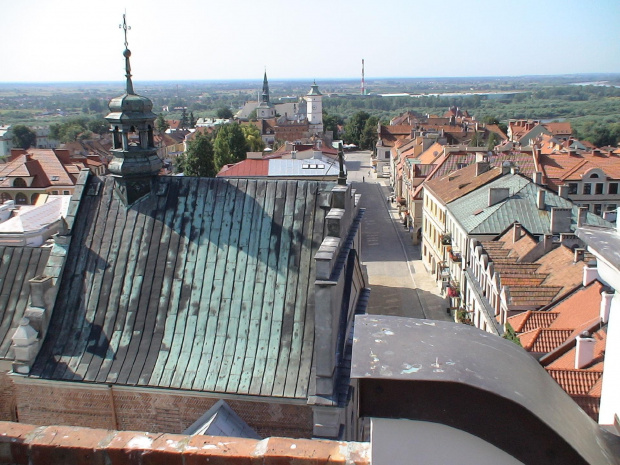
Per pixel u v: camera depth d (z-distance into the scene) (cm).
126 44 2045
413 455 534
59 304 1833
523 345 2939
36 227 3175
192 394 1652
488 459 518
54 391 1728
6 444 677
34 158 9356
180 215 1942
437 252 6456
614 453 494
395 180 11525
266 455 625
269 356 1681
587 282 3350
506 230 4872
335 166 7894
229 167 8300
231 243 1862
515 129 17288
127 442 669
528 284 3675
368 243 8312
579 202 7919
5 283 2002
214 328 1745
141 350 1736
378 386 523
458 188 6253
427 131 13962
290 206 1892
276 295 1766
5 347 1862
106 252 1908
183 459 643
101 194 2017
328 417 1579
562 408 509
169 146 19325
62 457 667
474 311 4509
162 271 1850
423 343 555
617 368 610
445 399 514
